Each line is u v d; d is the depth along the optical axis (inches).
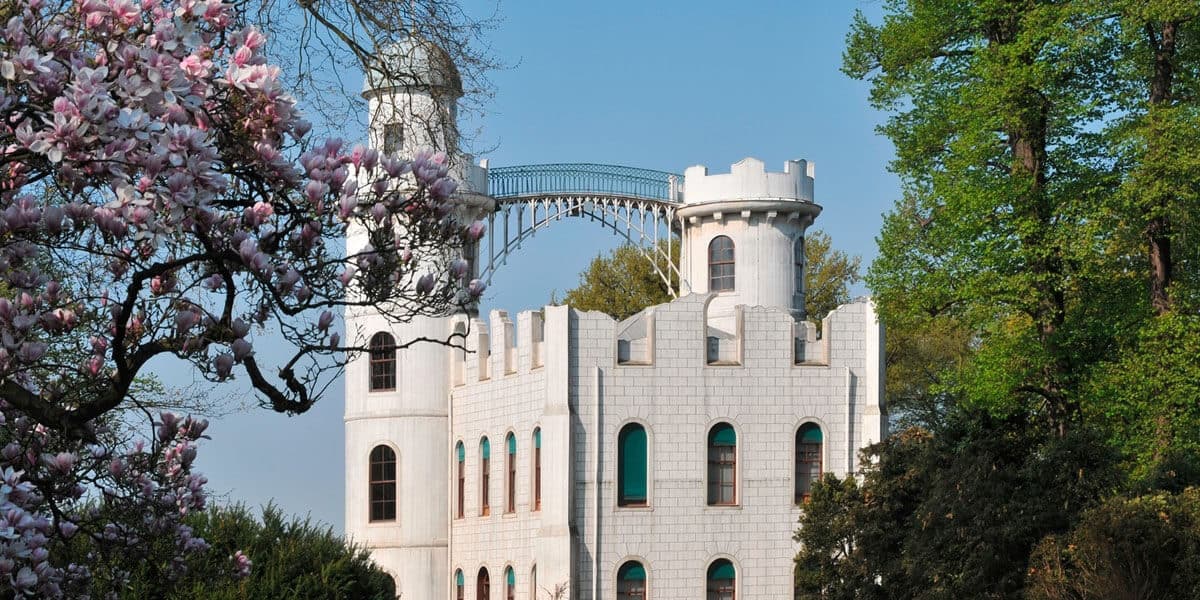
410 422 3216.0
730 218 3321.9
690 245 3376.0
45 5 671.1
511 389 2970.0
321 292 743.7
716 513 2822.3
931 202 2258.9
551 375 2802.7
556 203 3287.4
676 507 2815.0
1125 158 2162.9
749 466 2837.1
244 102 708.7
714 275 3331.7
